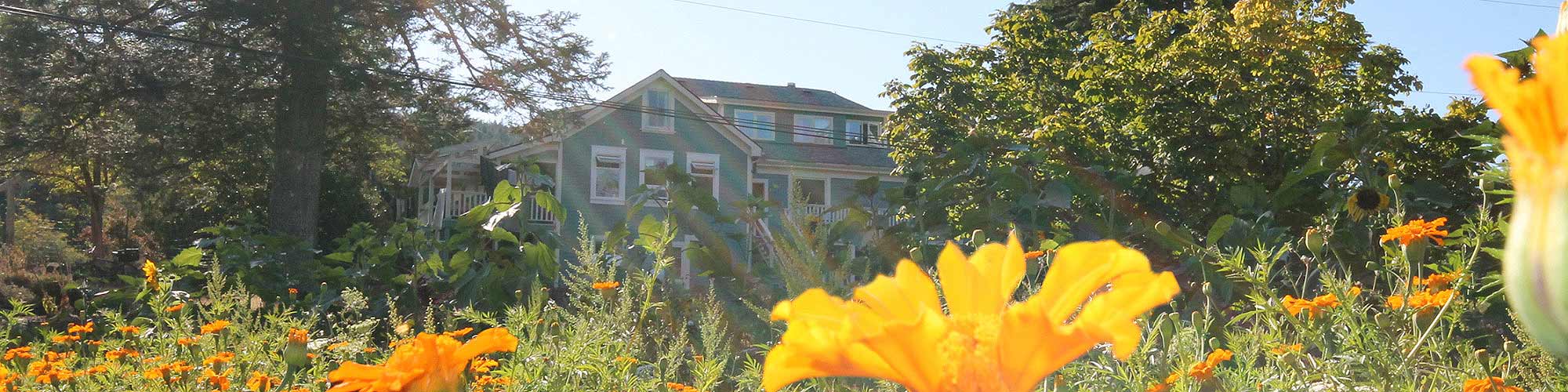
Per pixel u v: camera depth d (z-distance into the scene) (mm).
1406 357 2455
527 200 10000
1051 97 17391
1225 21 13070
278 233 9672
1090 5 21922
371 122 22922
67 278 14359
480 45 21766
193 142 21719
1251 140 11844
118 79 20094
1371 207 6117
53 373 3602
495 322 3559
